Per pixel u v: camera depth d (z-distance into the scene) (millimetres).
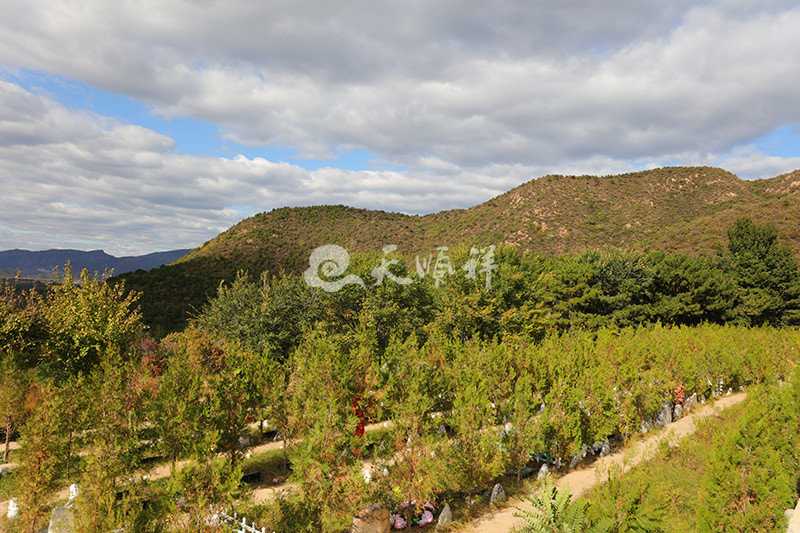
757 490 8219
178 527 8547
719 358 23812
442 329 30938
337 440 10938
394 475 11078
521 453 13266
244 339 26562
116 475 10461
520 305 34094
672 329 31812
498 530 10320
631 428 16344
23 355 18984
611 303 46000
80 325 18766
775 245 50375
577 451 13773
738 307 46969
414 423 11945
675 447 14609
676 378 20578
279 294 28750
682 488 11266
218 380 13516
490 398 16953
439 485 10992
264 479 13984
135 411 12195
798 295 47062
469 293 32156
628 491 8000
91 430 12461
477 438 11969
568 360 19078
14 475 10609
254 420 15273
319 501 10070
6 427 15031
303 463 10430
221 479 9148
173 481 8664
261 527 9719
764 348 25781
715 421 16234
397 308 29406
